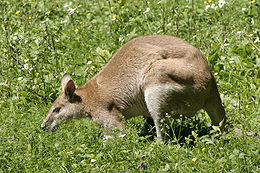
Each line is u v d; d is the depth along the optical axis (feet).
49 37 38.50
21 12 46.19
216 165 21.26
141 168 21.54
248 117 27.58
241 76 32.27
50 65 35.83
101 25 43.06
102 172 21.70
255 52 33.94
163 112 26.63
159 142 23.61
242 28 39.73
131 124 29.50
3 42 39.24
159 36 28.07
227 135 24.25
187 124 28.71
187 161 22.15
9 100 33.30
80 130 26.30
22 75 35.42
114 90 28.32
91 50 37.81
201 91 26.13
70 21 43.78
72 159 23.03
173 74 25.86
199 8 44.98
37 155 23.31
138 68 27.35
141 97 27.96
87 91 29.01
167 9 43.19
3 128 26.81
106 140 25.82
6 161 22.95
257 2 44.91
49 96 33.47
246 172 20.99
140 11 44.14
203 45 37.60
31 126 26.99
